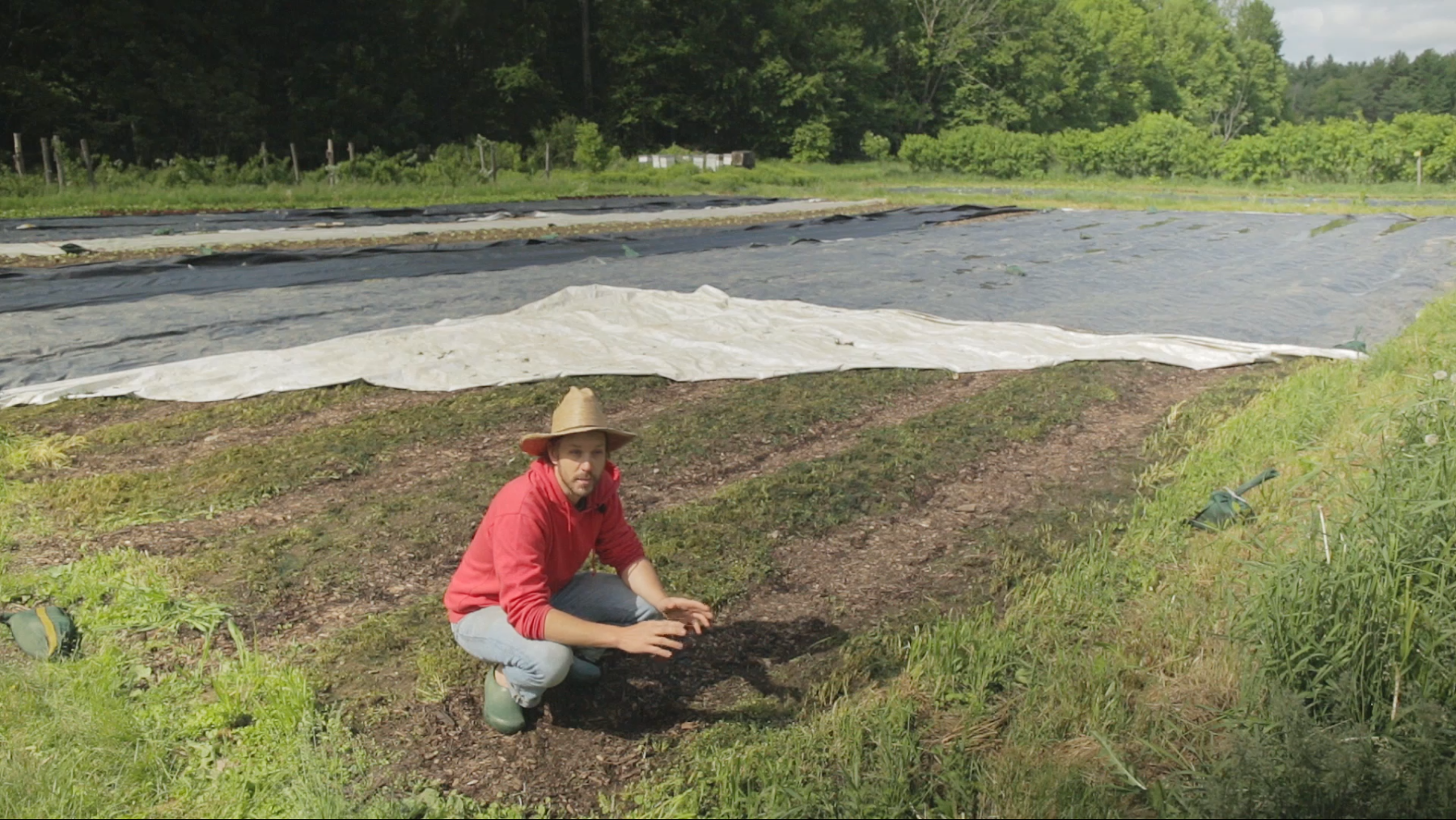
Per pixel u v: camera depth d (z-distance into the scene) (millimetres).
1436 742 3488
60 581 4992
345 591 4992
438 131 46094
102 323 10547
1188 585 4902
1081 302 12711
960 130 46812
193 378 8539
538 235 19547
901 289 13461
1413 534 4145
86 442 7141
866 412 8117
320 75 42250
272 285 13148
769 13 54125
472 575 3922
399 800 3477
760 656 4473
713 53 52969
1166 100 79312
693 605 3893
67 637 4383
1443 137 37688
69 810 3404
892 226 21938
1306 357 9789
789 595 5047
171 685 4129
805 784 3576
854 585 5164
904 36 61688
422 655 4355
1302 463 6219
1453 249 17453
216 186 27391
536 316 11039
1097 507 6102
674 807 3455
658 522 5809
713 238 19172
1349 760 3297
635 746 3830
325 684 4164
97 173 26734
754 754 3721
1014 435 7387
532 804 3518
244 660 4211
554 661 3654
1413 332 10016
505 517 3723
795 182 38875
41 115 34125
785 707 4062
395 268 14711
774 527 5793
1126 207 28359
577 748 3814
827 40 56125
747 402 8195
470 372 8844
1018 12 62906
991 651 4285
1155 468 6691
